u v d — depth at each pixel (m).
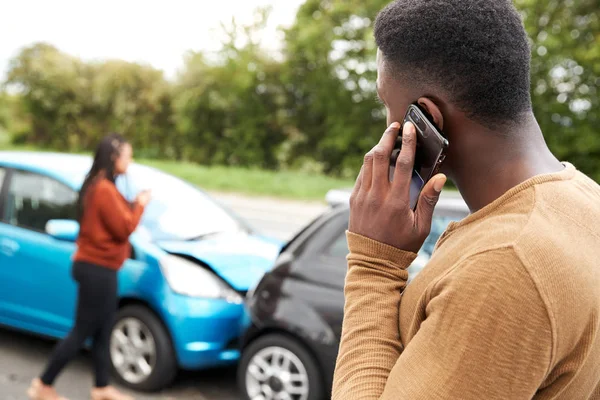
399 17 0.94
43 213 4.77
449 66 0.90
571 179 0.93
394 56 0.95
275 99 35.72
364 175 1.01
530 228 0.82
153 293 4.10
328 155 35.12
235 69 35.31
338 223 3.74
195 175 27.27
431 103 0.93
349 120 33.12
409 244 0.98
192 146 37.91
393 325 0.95
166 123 39.34
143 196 3.85
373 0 30.23
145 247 4.25
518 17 0.92
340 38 31.75
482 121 0.90
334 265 3.63
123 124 39.91
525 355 0.78
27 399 4.17
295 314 3.62
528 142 0.92
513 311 0.78
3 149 42.28
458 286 0.81
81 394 4.28
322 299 3.58
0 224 4.86
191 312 4.00
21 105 42.06
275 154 35.72
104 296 3.74
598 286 0.83
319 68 33.31
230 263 4.32
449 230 0.98
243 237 4.84
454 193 3.67
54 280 4.54
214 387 4.43
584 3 24.78
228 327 4.10
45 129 42.75
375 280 0.98
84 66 41.91
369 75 31.17
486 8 0.89
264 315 3.73
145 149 39.66
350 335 0.96
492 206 0.90
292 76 34.84
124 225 3.69
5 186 4.97
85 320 3.77
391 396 0.85
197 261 4.23
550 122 25.83
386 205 0.97
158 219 4.67
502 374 0.78
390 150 0.99
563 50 24.58
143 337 4.25
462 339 0.80
